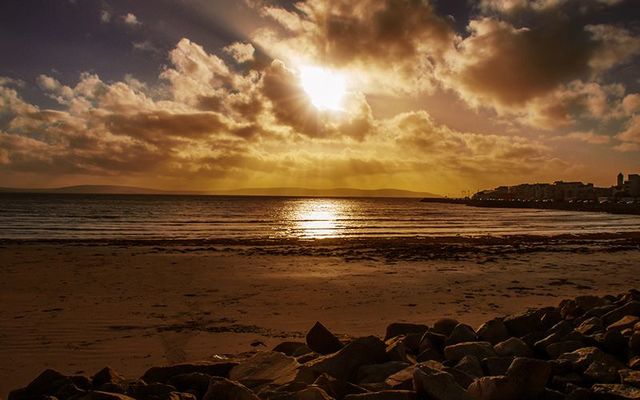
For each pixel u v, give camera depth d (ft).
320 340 21.54
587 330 21.40
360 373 17.15
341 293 47.93
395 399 13.92
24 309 38.50
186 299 43.98
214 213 259.39
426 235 133.49
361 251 88.63
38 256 73.26
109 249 85.05
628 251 93.50
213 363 19.06
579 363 16.81
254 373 17.83
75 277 55.16
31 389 15.94
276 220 203.51
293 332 32.76
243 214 255.50
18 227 141.49
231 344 29.53
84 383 16.26
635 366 16.55
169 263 68.80
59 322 34.40
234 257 77.30
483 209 435.12
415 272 63.41
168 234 125.90
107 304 40.98
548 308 25.76
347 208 409.90
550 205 486.38
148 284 51.70
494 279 58.23
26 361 25.79
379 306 41.83
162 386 15.57
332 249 91.50
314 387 13.87
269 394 14.70
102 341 29.73
